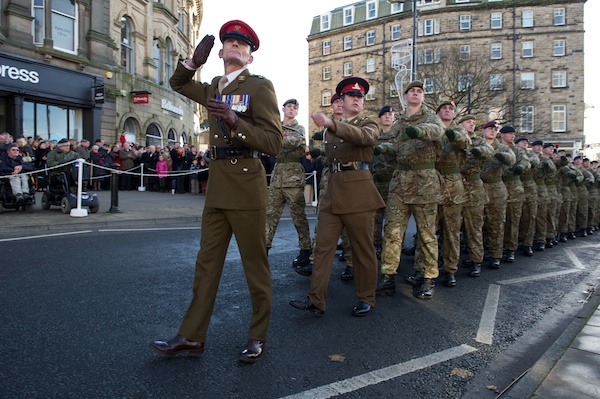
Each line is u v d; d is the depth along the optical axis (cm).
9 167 1026
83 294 482
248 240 336
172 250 721
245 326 409
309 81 5228
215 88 341
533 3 4053
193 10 3681
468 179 646
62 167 1062
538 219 898
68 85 1903
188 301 471
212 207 332
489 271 687
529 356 368
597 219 1290
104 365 323
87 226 930
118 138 2183
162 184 1833
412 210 529
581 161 1244
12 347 347
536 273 678
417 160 517
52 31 1884
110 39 2142
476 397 298
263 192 339
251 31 337
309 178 1490
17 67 1703
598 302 499
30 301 452
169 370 319
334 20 5034
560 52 4059
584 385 291
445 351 371
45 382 295
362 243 443
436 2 4225
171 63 2800
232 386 300
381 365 340
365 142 414
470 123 667
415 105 530
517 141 876
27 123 1816
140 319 416
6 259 618
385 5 4588
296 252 748
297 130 618
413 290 548
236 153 328
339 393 295
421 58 3725
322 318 442
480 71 3098
